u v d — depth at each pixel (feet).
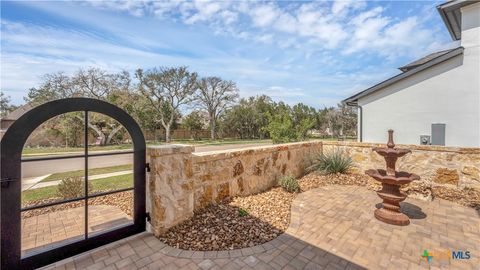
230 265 8.77
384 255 9.52
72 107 9.20
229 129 117.29
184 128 108.99
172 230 11.23
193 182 12.51
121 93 77.61
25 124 8.20
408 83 28.50
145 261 9.00
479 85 24.13
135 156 11.09
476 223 12.62
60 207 15.21
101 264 8.80
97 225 12.51
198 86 104.27
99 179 22.86
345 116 92.73
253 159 17.11
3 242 7.86
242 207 13.93
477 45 24.04
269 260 9.11
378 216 13.03
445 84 26.07
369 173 13.56
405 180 12.01
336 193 17.93
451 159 18.81
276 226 11.98
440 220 13.00
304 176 22.84
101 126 51.21
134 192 11.14
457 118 25.43
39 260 8.58
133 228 11.02
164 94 94.79
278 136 45.85
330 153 25.02
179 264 8.82
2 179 7.77
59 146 44.29
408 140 28.58
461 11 24.90
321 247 10.11
